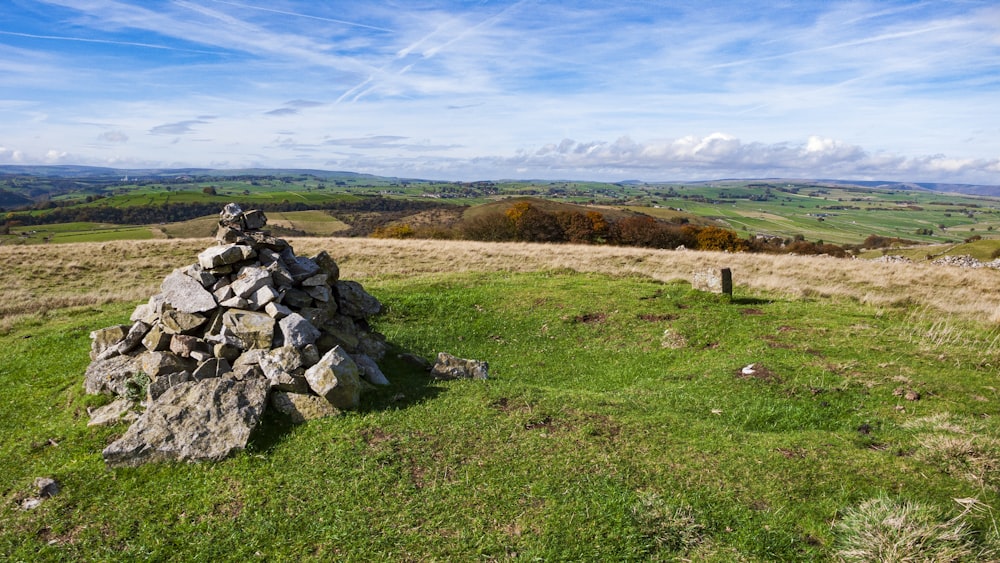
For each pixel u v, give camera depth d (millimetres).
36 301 24375
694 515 7246
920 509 7047
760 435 9930
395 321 19250
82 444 9367
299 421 9680
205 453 8555
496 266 30766
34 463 9031
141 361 10953
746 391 12406
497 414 10156
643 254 36656
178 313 11250
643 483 7977
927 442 9266
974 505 7434
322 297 13258
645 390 12945
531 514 7242
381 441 9023
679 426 10031
